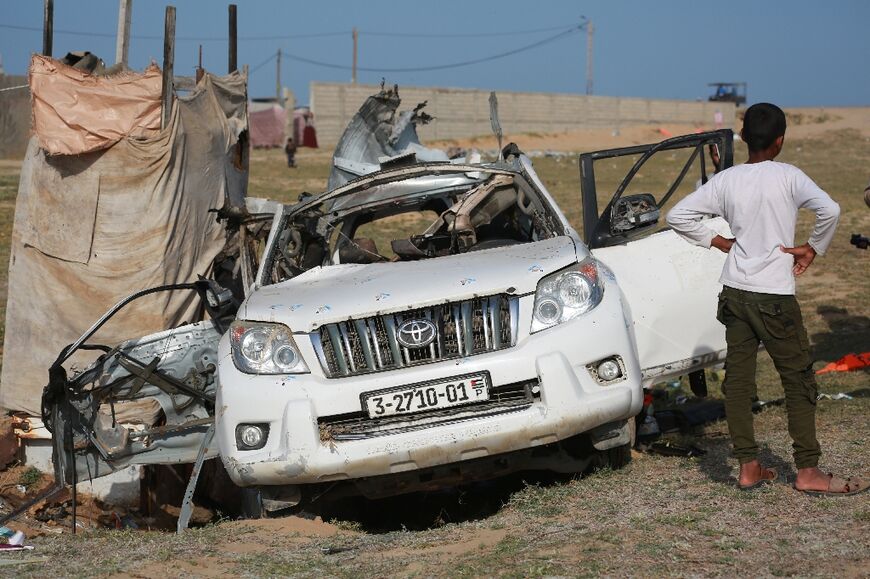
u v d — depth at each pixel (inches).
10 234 884.0
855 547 160.2
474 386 205.9
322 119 2507.4
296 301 225.8
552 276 219.8
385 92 370.9
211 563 184.1
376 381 206.8
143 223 356.8
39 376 357.7
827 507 183.6
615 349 212.8
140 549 199.8
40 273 358.3
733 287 190.7
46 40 370.6
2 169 1416.1
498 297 214.7
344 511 247.0
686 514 186.9
